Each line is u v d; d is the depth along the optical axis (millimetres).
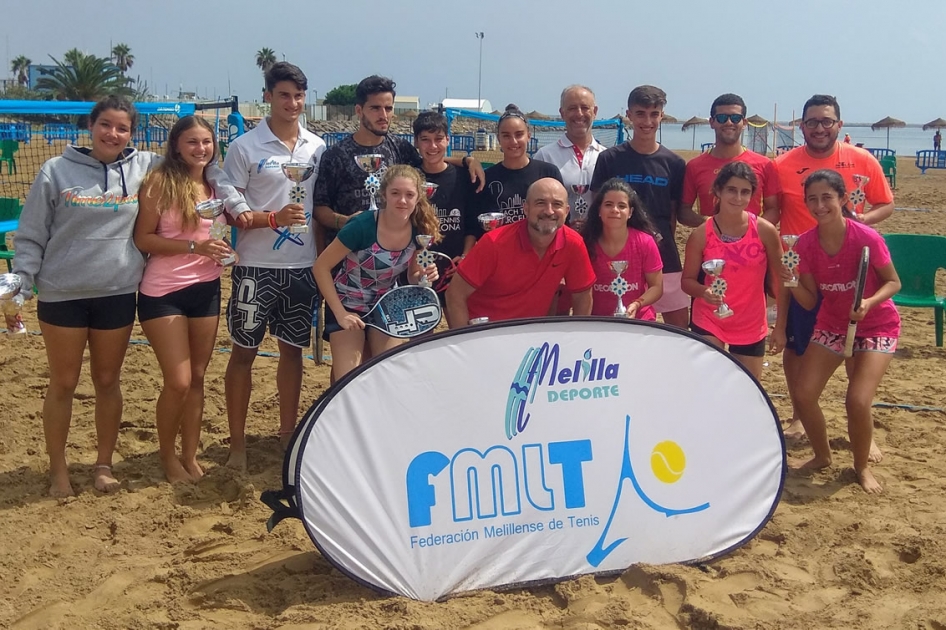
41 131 27000
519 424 3779
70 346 4609
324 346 7965
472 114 15930
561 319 3832
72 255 4480
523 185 5379
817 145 5680
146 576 3914
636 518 3863
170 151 4738
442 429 3713
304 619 3508
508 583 3727
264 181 5105
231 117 8836
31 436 5656
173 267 4723
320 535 3602
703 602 3615
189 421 5043
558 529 3785
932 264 8164
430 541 3676
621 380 3891
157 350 4766
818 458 5227
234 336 5160
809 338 5520
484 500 3732
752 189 4945
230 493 4910
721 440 3998
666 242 5750
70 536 4332
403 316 4543
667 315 5879
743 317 5129
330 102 67250
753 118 31391
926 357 7949
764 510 4070
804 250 5051
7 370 7012
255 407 6336
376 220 4543
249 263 5074
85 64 57500
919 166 37156
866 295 4973
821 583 3855
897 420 6168
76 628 3527
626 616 3512
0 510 4602
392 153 5324
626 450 3875
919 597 3713
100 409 4879
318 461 3602
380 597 3652
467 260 4504
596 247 4988
